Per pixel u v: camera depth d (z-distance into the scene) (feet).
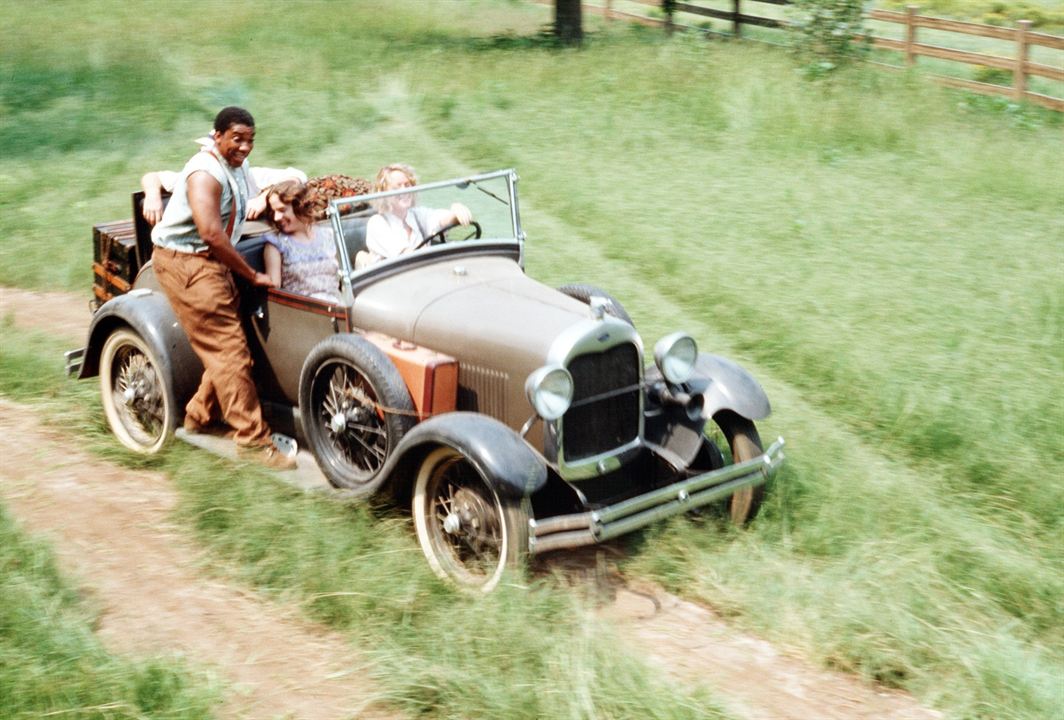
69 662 13.32
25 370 22.58
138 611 15.08
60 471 19.11
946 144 41.16
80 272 29.43
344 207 18.86
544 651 13.74
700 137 43.21
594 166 39.55
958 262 29.76
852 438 20.43
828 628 14.62
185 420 19.17
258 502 17.19
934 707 13.46
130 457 19.53
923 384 21.98
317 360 17.20
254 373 19.43
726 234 32.09
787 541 16.74
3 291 28.60
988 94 49.78
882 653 14.12
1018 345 24.07
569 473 16.11
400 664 13.61
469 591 15.14
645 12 77.25
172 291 18.15
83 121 45.91
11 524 16.35
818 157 40.37
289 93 51.78
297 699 13.32
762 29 67.92
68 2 79.20
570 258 30.12
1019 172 37.76
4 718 12.44
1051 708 13.14
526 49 60.95
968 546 16.51
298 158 40.47
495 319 16.51
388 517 16.72
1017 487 18.40
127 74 54.44
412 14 76.79
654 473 17.58
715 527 17.11
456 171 38.75
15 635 13.84
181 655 13.80
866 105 44.86
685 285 27.81
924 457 19.77
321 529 16.31
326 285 18.43
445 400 16.61
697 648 14.62
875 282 28.12
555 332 15.96
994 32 48.83
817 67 49.52
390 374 16.40
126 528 17.28
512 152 41.29
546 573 16.28
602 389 16.42
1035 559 16.56
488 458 14.73
